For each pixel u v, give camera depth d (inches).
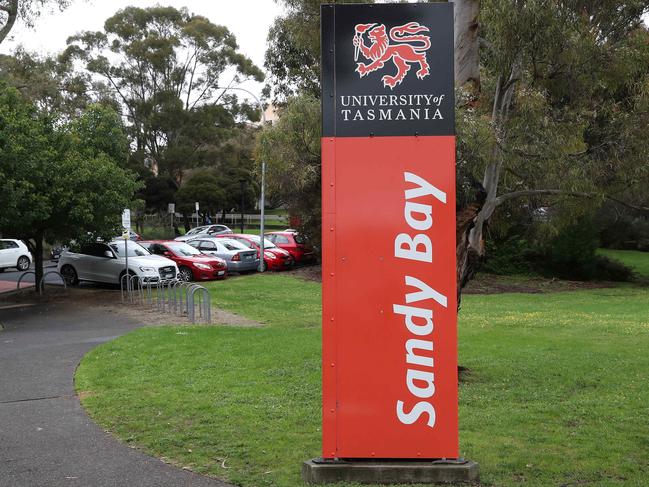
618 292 1108.5
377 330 205.6
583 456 226.4
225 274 1085.8
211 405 301.4
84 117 937.5
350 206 207.0
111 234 895.1
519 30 347.9
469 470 200.5
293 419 277.4
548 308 831.7
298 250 1296.8
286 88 1108.5
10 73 1907.0
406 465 201.9
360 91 207.8
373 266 206.1
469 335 546.0
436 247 205.3
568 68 371.6
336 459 205.5
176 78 2383.1
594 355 443.2
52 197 806.5
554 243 1277.1
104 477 212.5
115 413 292.2
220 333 532.7
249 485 202.2
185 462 225.9
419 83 207.3
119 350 457.7
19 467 223.3
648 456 227.3
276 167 548.4
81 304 818.8
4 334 581.0
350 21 208.2
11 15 1203.2
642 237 1993.1
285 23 888.9
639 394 324.8
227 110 2444.6
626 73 374.9
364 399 205.5
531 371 382.9
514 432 256.5
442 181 205.9
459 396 319.6
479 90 364.2
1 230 853.8
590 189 393.1
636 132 394.6
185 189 2278.5
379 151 207.2
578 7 366.6
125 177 894.4
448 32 207.2
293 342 478.6
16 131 740.7
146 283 928.3
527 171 384.8
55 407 307.1
